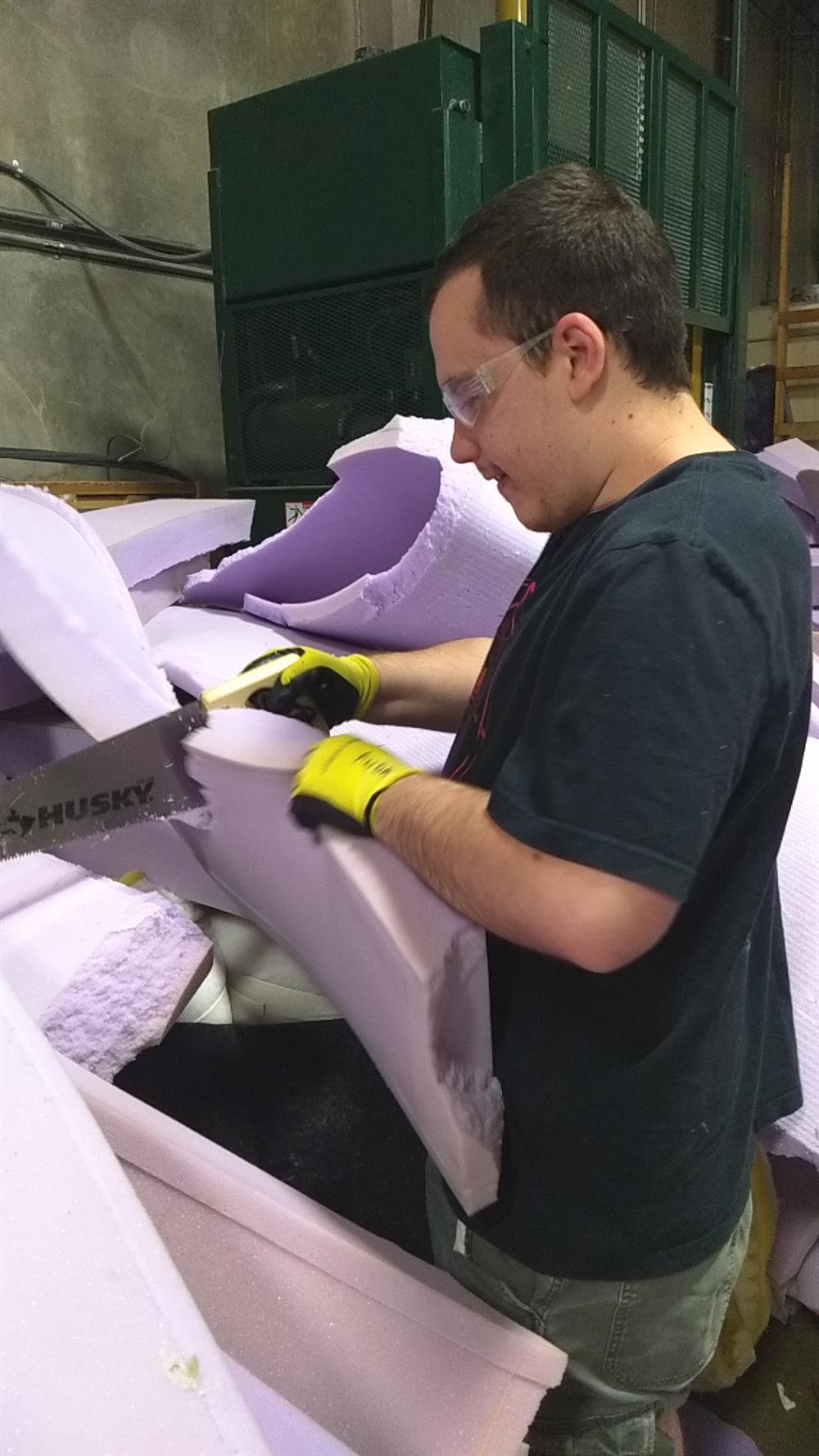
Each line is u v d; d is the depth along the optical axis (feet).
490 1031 2.53
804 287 18.58
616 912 1.92
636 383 2.45
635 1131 2.53
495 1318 2.65
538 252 2.35
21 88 8.09
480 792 2.31
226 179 6.91
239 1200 2.69
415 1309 2.62
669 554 2.02
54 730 4.35
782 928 3.43
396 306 6.31
